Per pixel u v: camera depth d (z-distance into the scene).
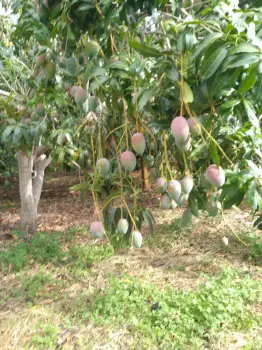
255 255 4.76
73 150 4.46
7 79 4.72
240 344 3.11
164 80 1.49
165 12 1.72
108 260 4.92
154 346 3.15
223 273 4.11
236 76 1.25
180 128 1.38
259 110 1.41
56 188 10.09
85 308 3.76
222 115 1.37
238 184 1.70
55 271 4.65
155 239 5.54
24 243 5.26
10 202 8.92
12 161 8.65
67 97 2.64
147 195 7.80
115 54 1.76
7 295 4.00
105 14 1.62
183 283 4.22
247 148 1.85
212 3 1.38
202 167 1.87
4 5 4.41
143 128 1.89
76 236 6.00
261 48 1.23
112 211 2.00
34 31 1.78
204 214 6.52
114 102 1.85
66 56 1.87
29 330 3.39
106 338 3.27
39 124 4.11
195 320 3.40
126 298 3.74
